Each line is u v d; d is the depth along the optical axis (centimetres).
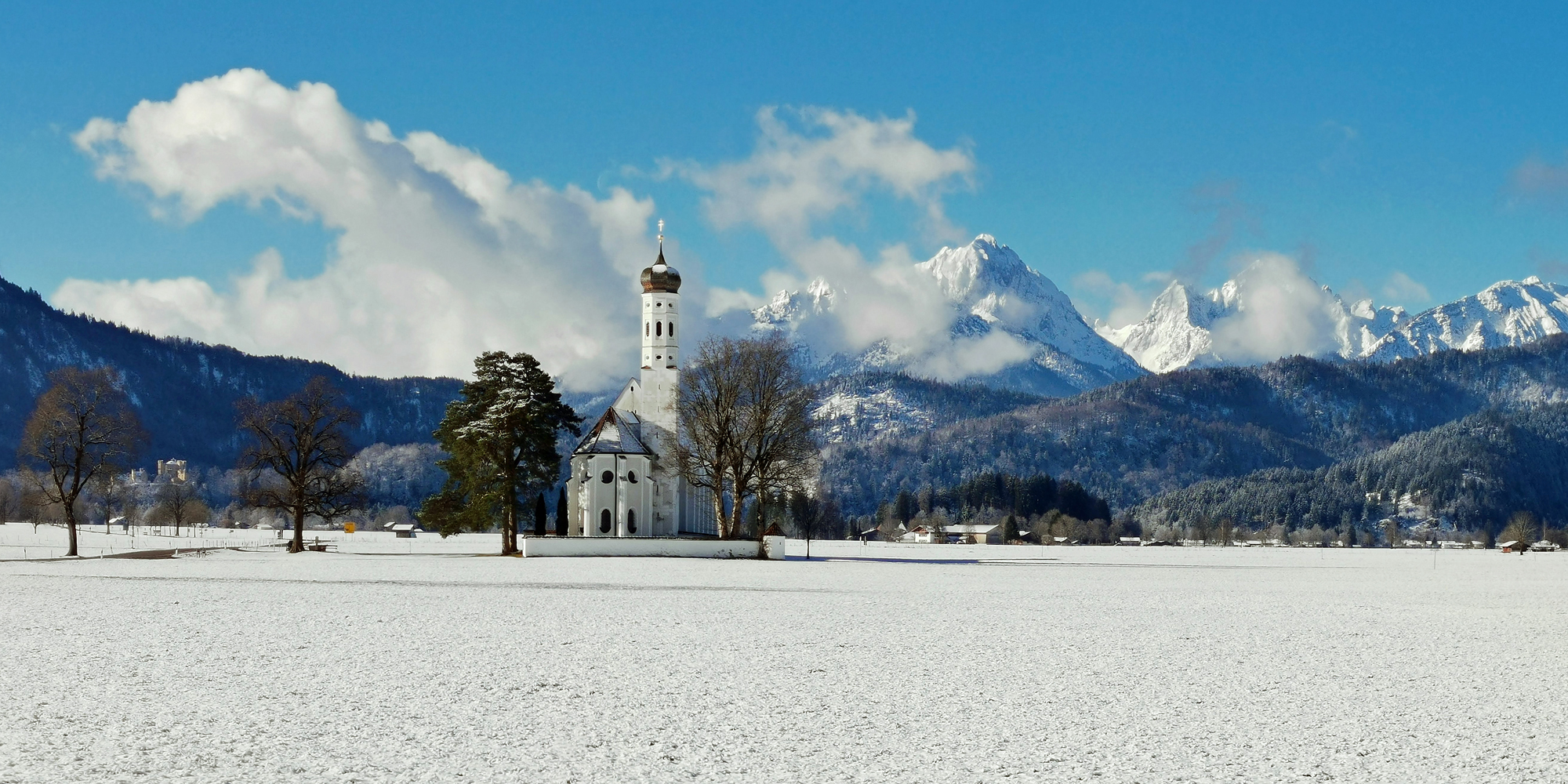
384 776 2562
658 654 4250
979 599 6900
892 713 3238
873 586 7906
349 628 4938
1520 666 4197
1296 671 4009
